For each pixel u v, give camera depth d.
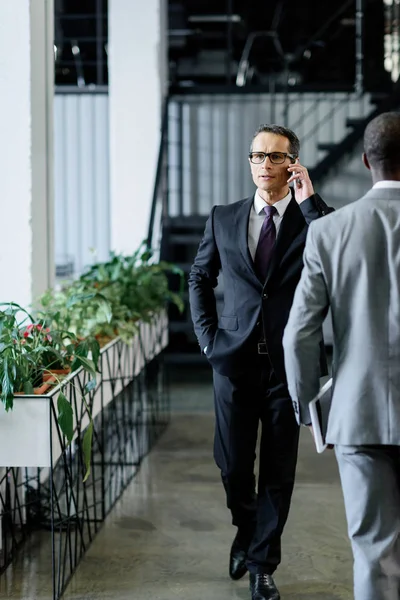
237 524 4.68
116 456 7.32
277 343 4.21
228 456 4.46
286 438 4.31
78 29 13.82
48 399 4.46
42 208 6.12
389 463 3.25
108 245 11.96
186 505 6.12
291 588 4.70
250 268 4.25
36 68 5.90
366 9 13.60
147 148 10.52
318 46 14.39
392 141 3.24
